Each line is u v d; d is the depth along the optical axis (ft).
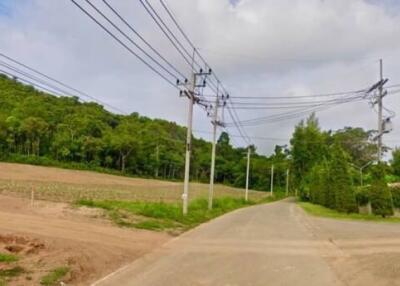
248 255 48.11
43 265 35.47
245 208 161.79
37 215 71.82
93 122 365.61
